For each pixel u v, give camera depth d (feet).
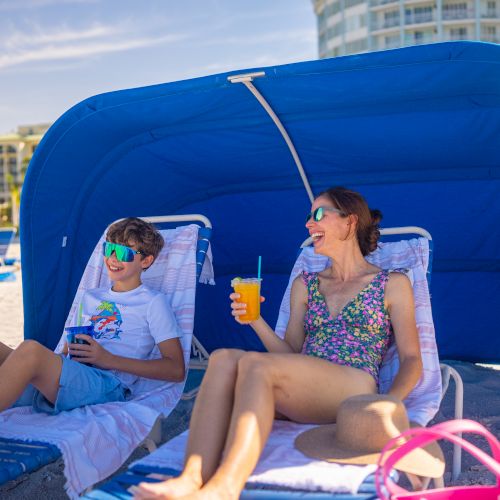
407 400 9.50
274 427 8.41
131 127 13.10
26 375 8.95
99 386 9.84
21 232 13.80
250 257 18.15
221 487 6.42
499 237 16.20
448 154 14.03
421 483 7.51
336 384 8.32
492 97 11.13
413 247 11.85
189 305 12.25
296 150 14.23
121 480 7.06
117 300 11.38
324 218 9.89
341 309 9.71
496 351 16.98
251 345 18.15
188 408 14.15
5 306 28.37
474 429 6.23
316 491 6.74
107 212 15.16
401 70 10.36
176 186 16.21
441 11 195.93
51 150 13.03
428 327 10.46
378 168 15.06
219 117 12.64
